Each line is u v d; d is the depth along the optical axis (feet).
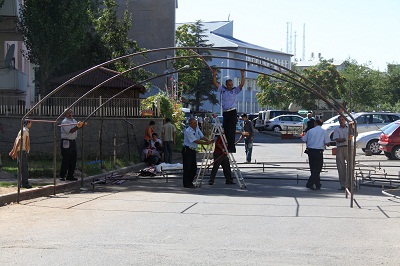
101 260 25.96
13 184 53.11
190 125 58.23
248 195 51.78
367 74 272.92
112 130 91.09
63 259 26.12
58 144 86.84
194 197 49.73
